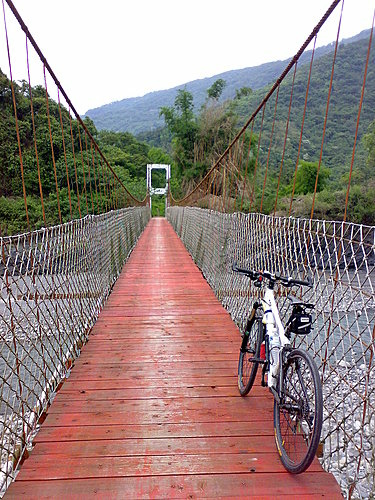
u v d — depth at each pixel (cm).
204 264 616
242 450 181
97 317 394
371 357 152
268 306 198
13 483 159
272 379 178
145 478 162
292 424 172
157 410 216
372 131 1973
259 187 1984
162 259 795
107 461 172
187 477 163
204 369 271
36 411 203
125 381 252
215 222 512
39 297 253
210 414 212
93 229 389
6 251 180
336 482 161
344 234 172
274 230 268
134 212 1086
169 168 2967
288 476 164
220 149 2492
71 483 159
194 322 381
